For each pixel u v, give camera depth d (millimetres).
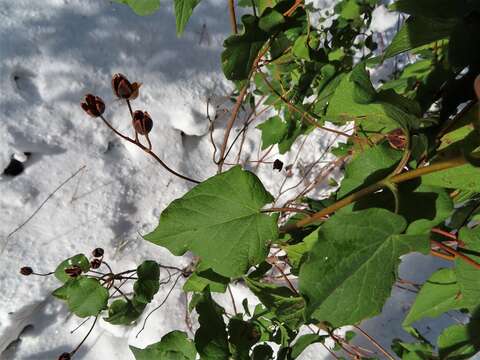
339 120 178
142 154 398
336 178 455
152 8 177
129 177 393
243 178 171
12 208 351
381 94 136
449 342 185
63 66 369
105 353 366
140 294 260
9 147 346
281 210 184
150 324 376
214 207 175
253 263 187
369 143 242
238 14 449
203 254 185
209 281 252
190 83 417
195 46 425
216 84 428
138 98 396
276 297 233
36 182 359
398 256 144
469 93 161
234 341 230
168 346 239
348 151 357
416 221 155
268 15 202
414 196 157
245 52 204
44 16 366
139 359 240
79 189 373
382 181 151
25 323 353
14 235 351
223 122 433
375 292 143
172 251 185
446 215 153
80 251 370
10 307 347
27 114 355
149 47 405
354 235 140
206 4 437
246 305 276
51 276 360
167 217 175
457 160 134
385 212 140
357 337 407
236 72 206
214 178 170
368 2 336
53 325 360
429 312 195
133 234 390
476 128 157
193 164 421
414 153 162
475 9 143
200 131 421
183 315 387
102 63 383
